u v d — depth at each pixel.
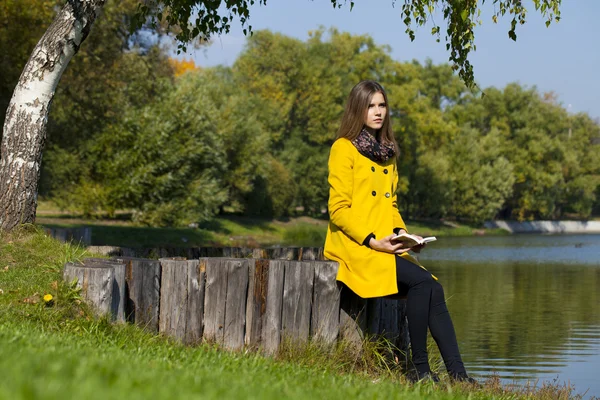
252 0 8.81
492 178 65.69
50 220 33.47
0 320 5.17
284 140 58.19
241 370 4.02
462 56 9.02
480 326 13.92
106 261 5.86
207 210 37.66
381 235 5.56
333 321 5.98
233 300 5.90
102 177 35.91
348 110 5.70
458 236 64.31
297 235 44.69
